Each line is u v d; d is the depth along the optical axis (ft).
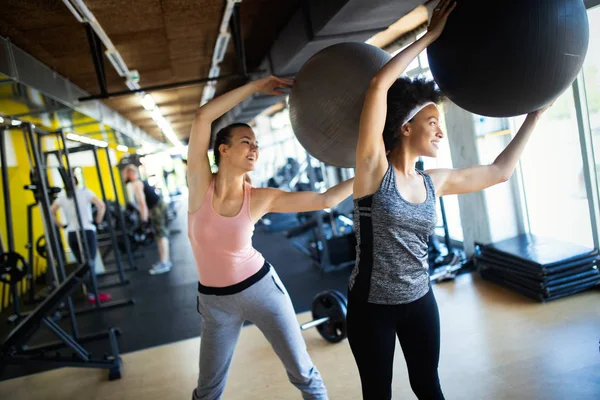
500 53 4.15
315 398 6.70
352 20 10.23
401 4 9.41
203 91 25.99
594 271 11.94
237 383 9.93
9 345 9.81
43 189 13.35
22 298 20.80
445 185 5.36
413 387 5.35
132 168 22.39
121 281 21.31
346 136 5.33
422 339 5.10
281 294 6.72
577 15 4.18
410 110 4.84
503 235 15.12
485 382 8.54
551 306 11.37
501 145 14.99
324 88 5.28
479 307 12.00
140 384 10.77
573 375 8.31
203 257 6.57
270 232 29.73
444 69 4.55
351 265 18.03
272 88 6.34
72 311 14.24
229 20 13.74
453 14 4.40
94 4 11.17
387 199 4.77
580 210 13.20
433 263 15.90
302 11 11.90
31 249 18.44
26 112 15.80
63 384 11.34
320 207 6.70
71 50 14.69
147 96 23.07
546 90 4.33
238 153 6.45
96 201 18.24
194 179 6.47
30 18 11.58
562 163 13.37
